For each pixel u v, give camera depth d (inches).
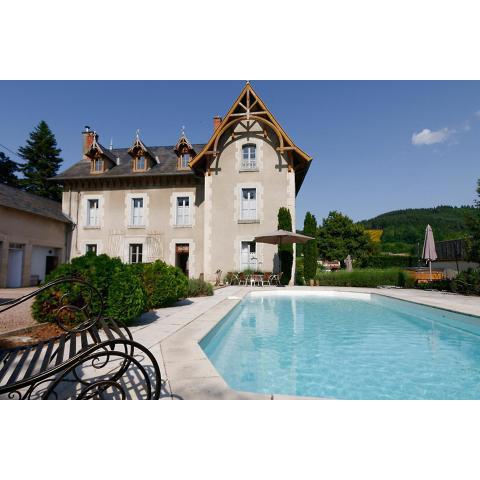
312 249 597.6
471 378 135.5
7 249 554.6
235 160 625.9
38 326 183.6
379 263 1211.9
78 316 185.9
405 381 131.6
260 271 583.2
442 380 133.2
